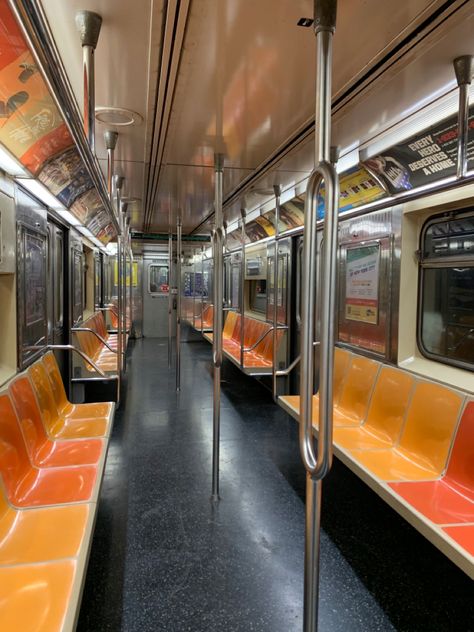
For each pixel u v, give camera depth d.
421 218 3.01
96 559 2.34
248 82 2.14
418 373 2.87
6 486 1.94
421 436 2.57
